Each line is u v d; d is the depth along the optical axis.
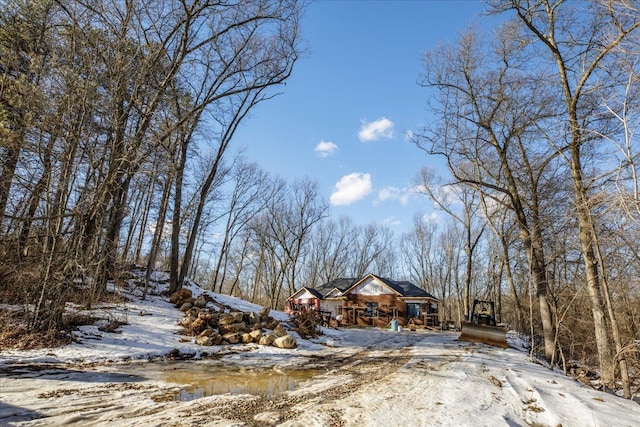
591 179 10.21
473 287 52.69
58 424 5.02
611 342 13.27
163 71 14.53
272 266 46.00
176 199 20.19
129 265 22.67
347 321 32.38
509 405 7.28
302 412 5.98
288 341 14.19
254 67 19.09
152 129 13.66
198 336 13.33
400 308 31.64
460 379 9.23
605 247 11.89
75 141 11.48
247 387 7.93
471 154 19.45
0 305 11.41
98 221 12.45
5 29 12.33
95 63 12.37
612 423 6.52
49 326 10.54
